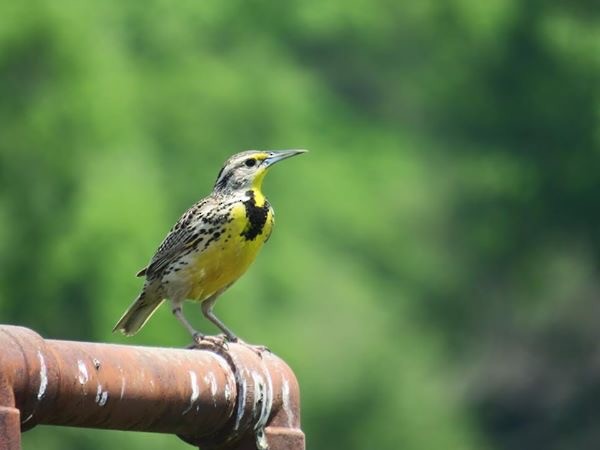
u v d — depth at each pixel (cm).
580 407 2181
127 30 1977
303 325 1811
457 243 2212
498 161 2225
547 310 2242
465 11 2277
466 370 2178
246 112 1983
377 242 2070
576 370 2216
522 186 2214
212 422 454
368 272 2012
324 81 2389
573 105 2225
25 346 394
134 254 1591
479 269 2209
